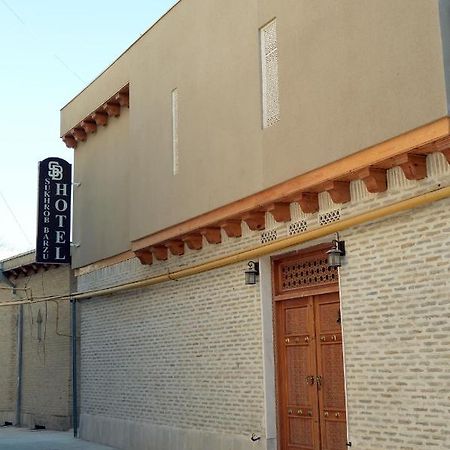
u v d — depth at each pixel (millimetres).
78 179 19969
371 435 9633
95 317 18391
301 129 10500
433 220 8977
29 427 23375
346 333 10180
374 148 9266
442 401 8672
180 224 13703
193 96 13500
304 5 10633
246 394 12305
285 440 11711
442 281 8797
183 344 14273
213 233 13227
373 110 9227
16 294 25375
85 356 18734
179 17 14234
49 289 23047
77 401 20172
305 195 10828
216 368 13164
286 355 11922
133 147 15797
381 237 9742
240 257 12297
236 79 12211
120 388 16688
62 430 21328
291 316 11914
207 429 13273
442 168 8867
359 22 9578
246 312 12516
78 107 19672
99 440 17500
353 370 10016
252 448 11984
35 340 23734
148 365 15531
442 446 8617
